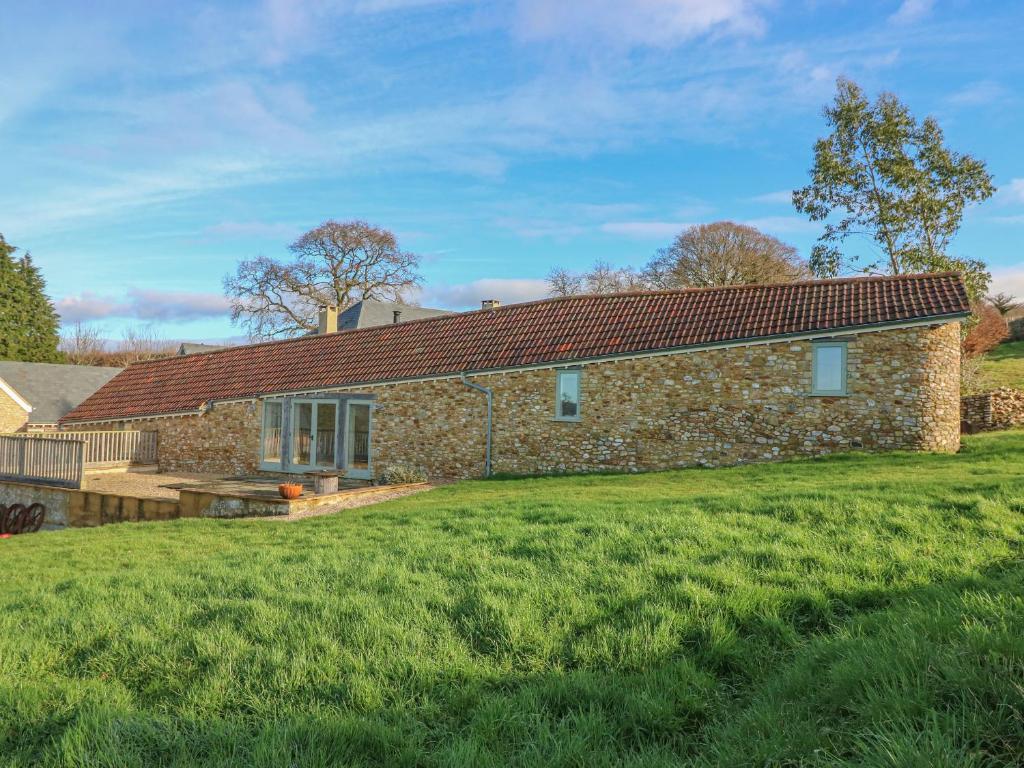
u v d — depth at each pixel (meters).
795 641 4.84
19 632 5.94
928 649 3.93
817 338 16.91
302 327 52.53
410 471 20.53
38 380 38.22
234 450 24.73
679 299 20.53
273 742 3.79
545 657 4.82
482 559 7.23
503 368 20.28
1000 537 6.84
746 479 14.58
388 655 4.89
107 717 4.27
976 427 24.42
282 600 6.25
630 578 6.11
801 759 3.27
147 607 6.37
